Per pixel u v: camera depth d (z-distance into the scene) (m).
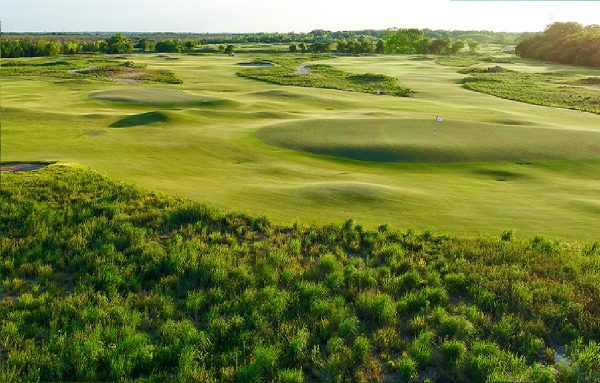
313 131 40.06
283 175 27.64
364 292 14.34
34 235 17.70
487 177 28.86
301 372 10.59
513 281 15.10
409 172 29.81
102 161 29.23
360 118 46.19
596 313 13.28
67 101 60.19
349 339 12.05
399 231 19.00
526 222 20.47
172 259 15.76
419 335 12.05
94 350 11.00
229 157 31.92
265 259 16.33
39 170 25.16
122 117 46.91
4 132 37.78
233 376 10.56
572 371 10.81
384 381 10.58
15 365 10.47
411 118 45.59
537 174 29.34
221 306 13.22
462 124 42.75
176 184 24.69
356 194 23.14
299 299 13.92
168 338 11.76
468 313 13.25
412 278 15.23
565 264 16.33
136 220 19.36
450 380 10.71
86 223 18.62
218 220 19.58
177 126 42.91
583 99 71.19
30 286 14.23
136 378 10.51
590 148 34.97
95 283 14.39
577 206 22.62
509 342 12.16
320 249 17.62
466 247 17.61
